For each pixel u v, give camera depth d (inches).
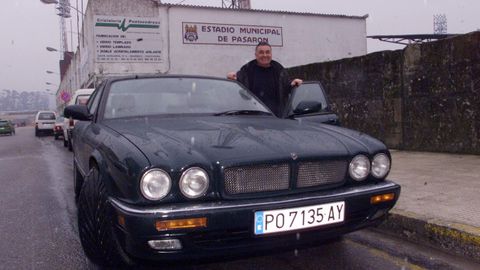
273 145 111.0
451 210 158.2
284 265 130.3
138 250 98.7
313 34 1041.5
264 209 100.6
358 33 1090.7
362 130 374.6
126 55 897.5
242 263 132.7
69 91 1866.4
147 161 98.9
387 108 348.8
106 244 113.5
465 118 290.0
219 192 101.0
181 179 98.4
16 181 303.1
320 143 116.0
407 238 152.3
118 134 122.4
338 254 138.4
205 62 948.0
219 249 99.8
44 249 149.7
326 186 111.2
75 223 182.4
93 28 877.8
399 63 336.8
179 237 96.0
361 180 115.9
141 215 95.1
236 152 105.3
